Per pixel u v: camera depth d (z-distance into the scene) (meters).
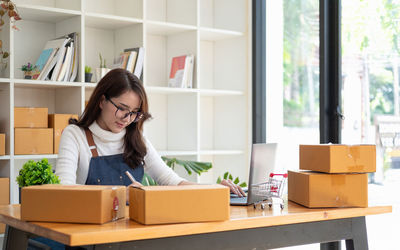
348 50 3.63
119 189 1.80
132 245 1.65
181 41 4.34
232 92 4.38
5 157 3.34
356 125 3.56
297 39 4.07
